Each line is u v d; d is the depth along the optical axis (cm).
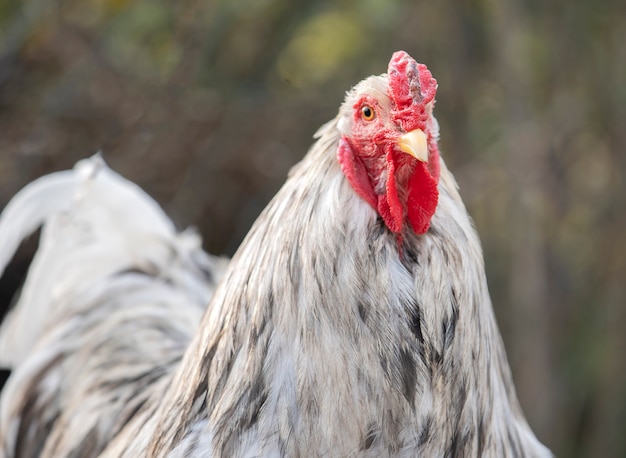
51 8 980
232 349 390
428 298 369
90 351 586
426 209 372
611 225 1010
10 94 1015
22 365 614
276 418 377
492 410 398
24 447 588
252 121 1033
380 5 1026
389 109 380
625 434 1044
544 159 951
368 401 366
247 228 1055
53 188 679
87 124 995
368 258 369
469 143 1044
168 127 995
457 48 1035
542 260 955
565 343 1042
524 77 949
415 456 371
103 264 645
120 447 456
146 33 1000
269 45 1062
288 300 374
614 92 986
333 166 381
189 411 407
